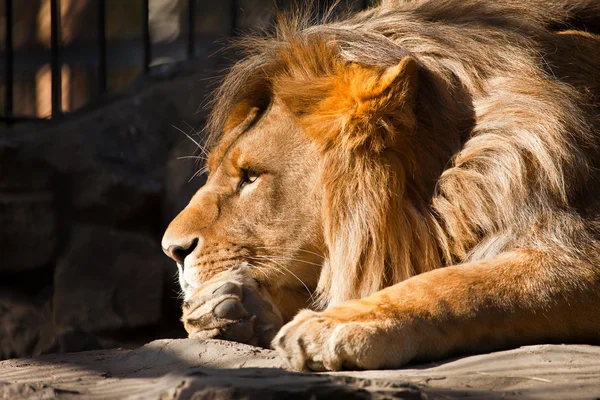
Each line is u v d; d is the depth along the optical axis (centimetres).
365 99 701
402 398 479
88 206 1522
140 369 646
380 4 860
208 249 759
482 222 679
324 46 747
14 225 1502
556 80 726
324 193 730
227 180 773
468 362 579
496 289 615
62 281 1476
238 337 689
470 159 694
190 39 1845
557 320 621
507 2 811
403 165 712
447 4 795
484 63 728
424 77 718
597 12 837
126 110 1639
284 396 469
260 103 787
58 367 668
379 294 611
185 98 1617
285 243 748
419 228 706
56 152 1562
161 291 1486
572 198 669
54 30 1762
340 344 569
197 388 481
